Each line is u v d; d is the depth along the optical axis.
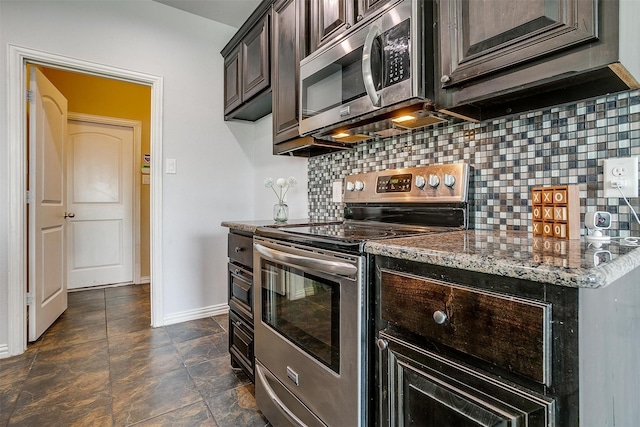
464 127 1.36
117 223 3.79
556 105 1.06
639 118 0.93
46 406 1.53
